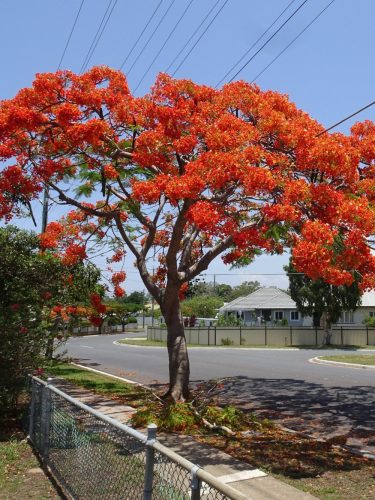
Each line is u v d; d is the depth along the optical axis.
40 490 5.86
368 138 10.22
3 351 8.72
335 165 8.64
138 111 10.90
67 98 10.63
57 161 12.27
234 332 40.62
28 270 10.86
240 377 17.56
